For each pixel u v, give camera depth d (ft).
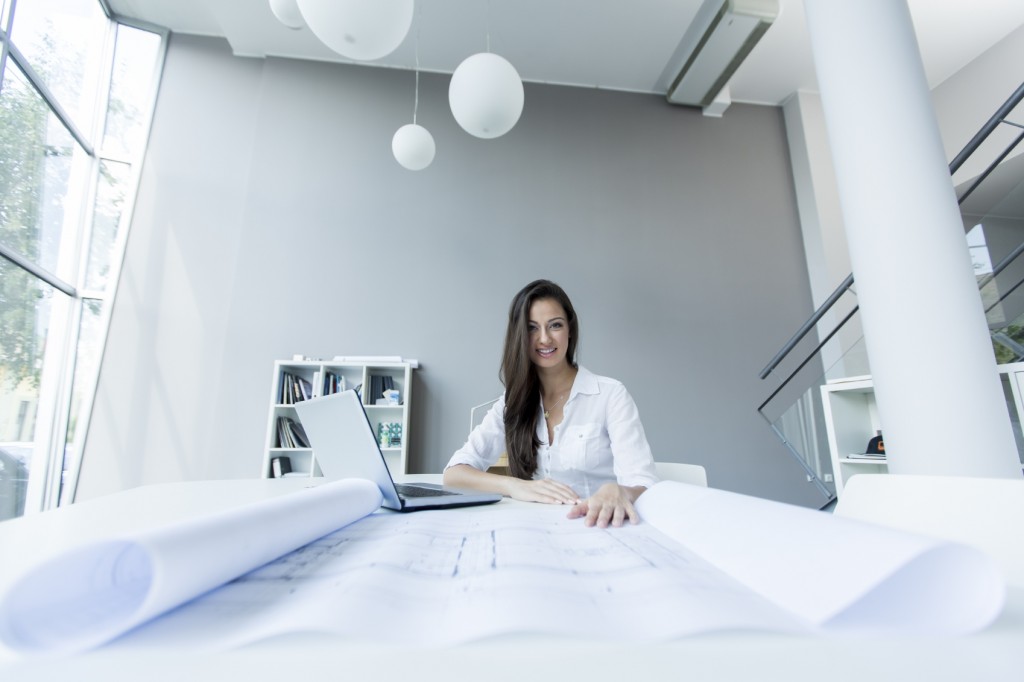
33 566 0.72
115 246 10.90
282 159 11.53
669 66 12.49
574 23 11.19
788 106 13.51
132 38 11.93
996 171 7.02
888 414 4.62
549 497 2.58
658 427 11.16
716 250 12.41
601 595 0.87
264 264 10.94
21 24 9.27
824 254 12.15
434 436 10.60
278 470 9.56
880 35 5.05
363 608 0.78
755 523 1.18
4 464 9.14
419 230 11.59
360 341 10.85
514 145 12.41
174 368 10.52
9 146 9.06
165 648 0.70
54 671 0.65
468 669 0.67
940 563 0.81
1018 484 1.48
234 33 11.54
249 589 0.93
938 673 0.65
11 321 9.15
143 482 9.94
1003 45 11.38
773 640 0.73
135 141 11.60
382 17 4.56
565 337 4.20
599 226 12.16
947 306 4.42
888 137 4.83
